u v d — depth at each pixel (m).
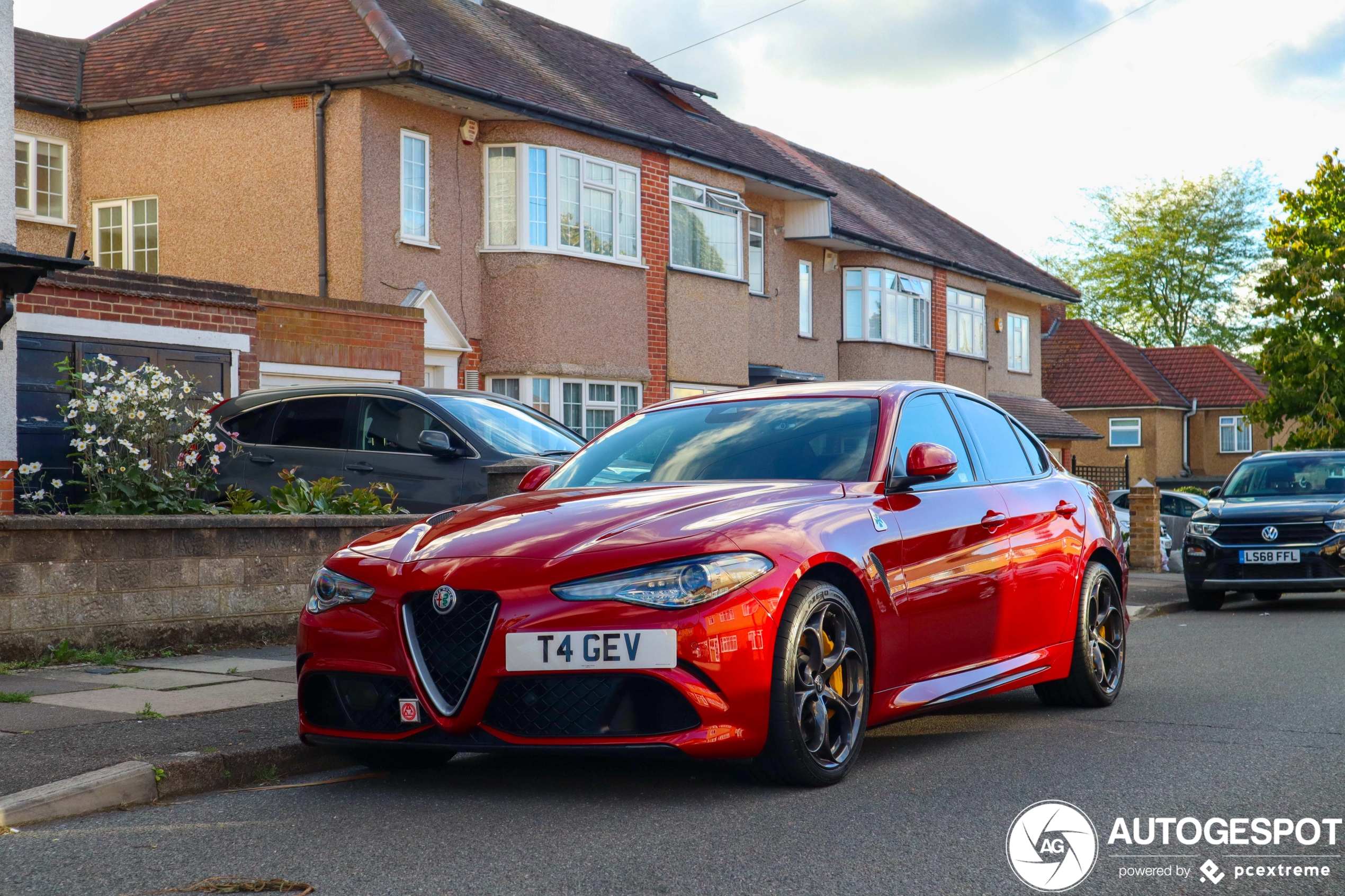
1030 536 6.37
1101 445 48.72
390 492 10.41
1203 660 8.91
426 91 16.84
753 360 24.73
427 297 16.95
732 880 3.81
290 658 8.05
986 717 6.65
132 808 4.83
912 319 29.20
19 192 17.78
